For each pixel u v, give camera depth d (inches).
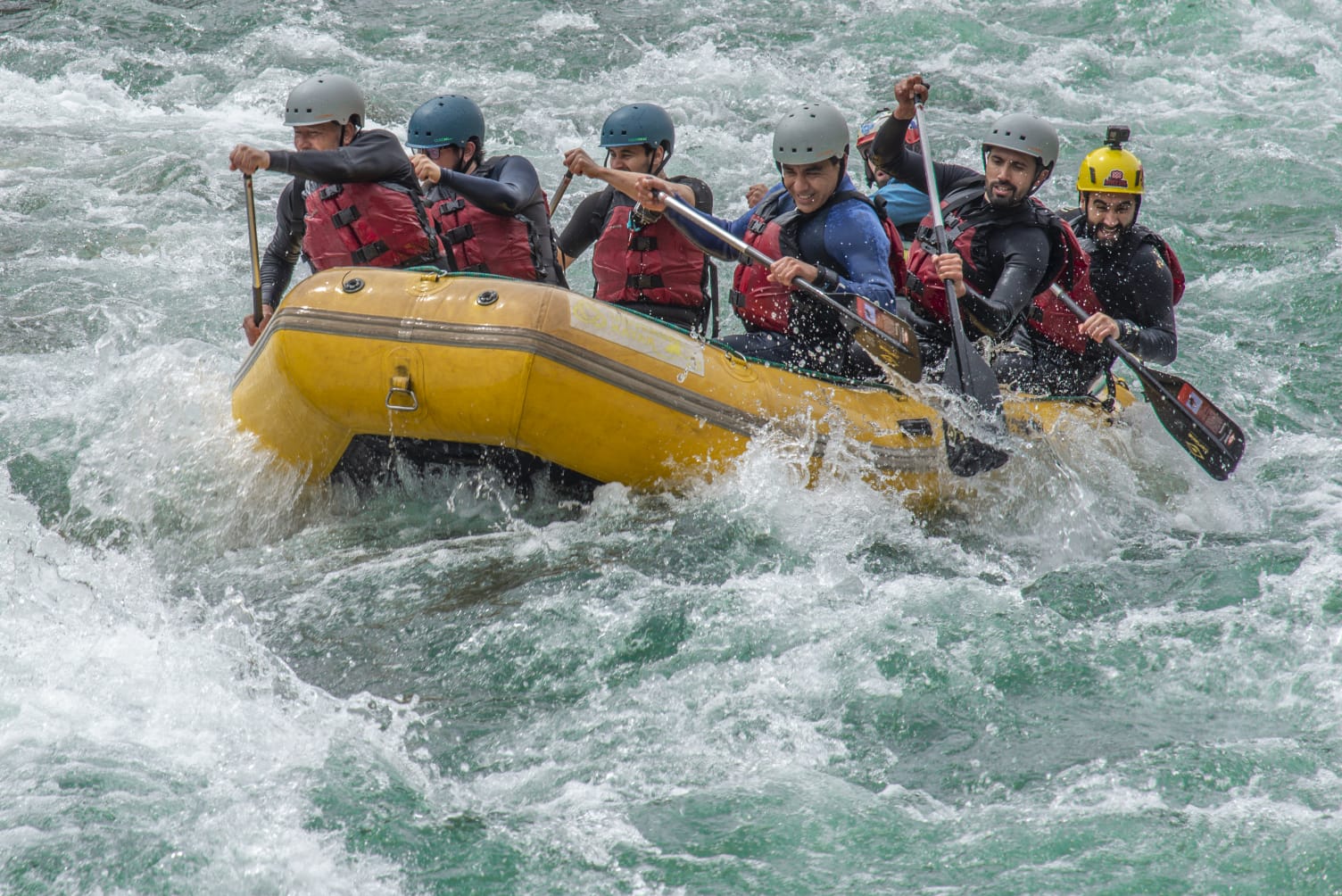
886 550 754.8
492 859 508.1
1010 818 526.6
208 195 1488.7
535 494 802.8
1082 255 869.2
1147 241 915.4
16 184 1473.9
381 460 802.8
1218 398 1037.2
